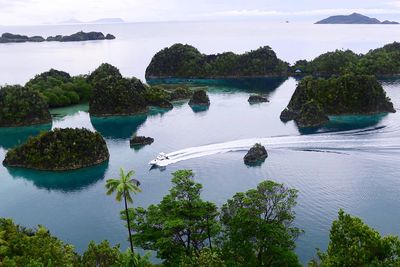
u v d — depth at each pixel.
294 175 128.12
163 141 167.88
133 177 132.00
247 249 65.62
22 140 179.00
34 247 68.25
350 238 55.75
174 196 73.94
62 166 142.25
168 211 73.44
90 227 103.62
